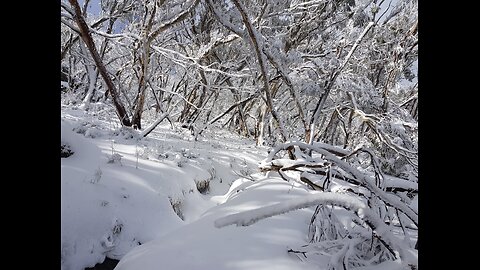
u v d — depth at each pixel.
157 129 11.48
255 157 11.55
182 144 9.78
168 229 5.14
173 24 8.83
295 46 12.88
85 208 4.45
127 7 11.83
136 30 10.45
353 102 10.34
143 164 6.51
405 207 3.12
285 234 3.14
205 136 12.77
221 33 12.76
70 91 13.61
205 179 7.95
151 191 5.63
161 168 6.70
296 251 2.69
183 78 14.06
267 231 3.18
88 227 4.32
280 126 9.52
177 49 14.60
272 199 4.01
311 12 11.82
